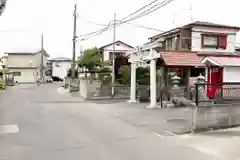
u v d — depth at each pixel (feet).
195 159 15.71
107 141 19.71
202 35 66.59
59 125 25.64
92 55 103.30
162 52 40.65
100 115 32.37
